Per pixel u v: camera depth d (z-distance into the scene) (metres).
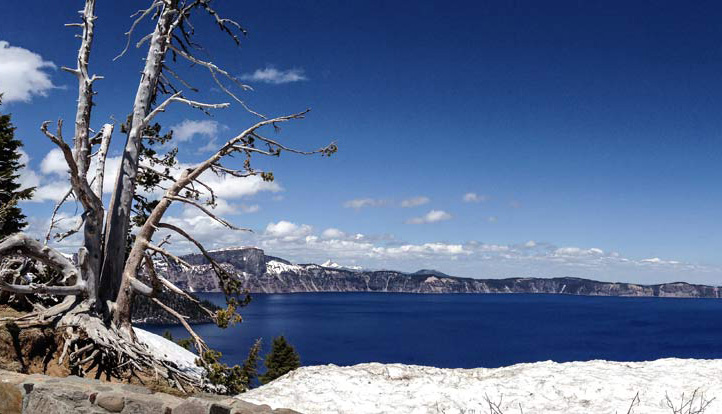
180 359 20.89
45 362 14.24
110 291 18.36
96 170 19.55
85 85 17.95
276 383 11.62
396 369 12.16
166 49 20.55
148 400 6.83
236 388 17.64
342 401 10.15
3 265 18.00
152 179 21.39
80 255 16.83
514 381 10.88
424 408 9.58
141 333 22.89
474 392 10.36
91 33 18.39
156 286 18.42
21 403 7.04
